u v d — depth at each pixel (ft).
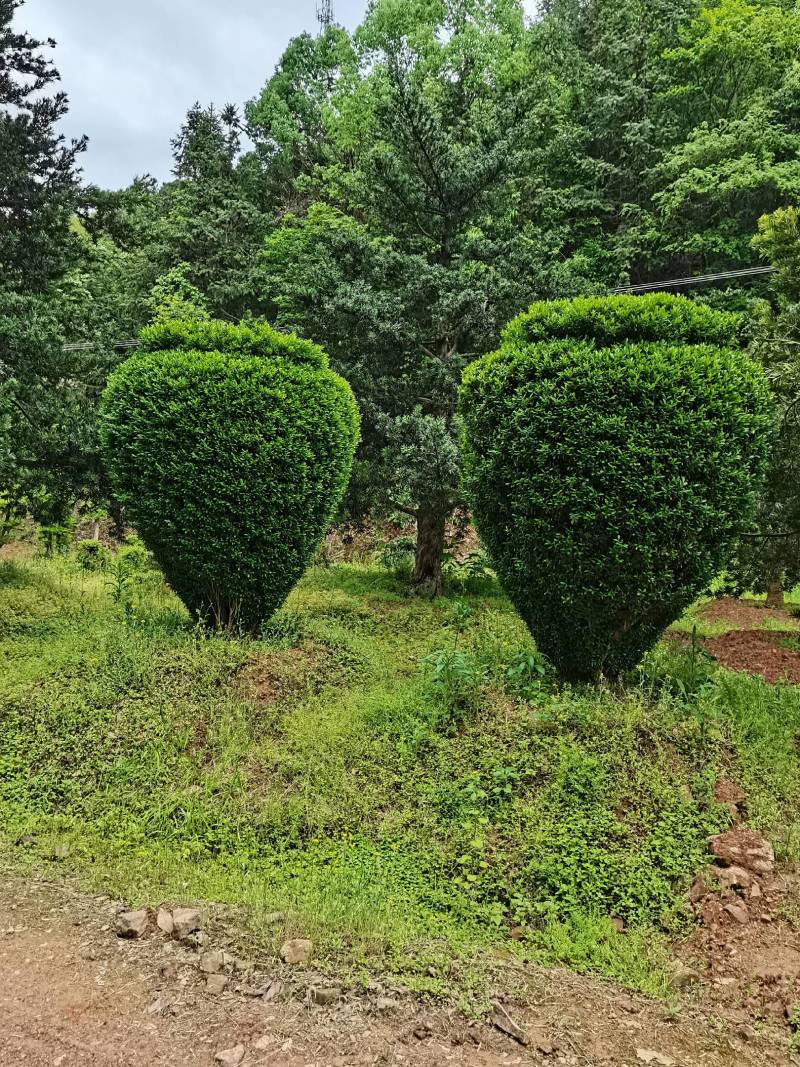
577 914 11.14
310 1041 8.18
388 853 12.56
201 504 20.15
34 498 30.66
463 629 25.58
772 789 14.12
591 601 16.05
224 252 66.49
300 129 87.04
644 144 59.82
